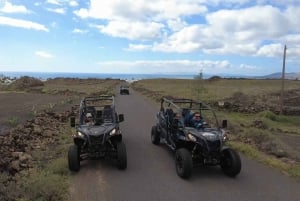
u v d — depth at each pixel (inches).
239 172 369.4
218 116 887.1
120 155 388.8
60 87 3161.9
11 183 309.9
